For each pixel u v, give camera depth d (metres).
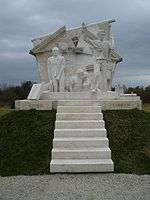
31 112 16.44
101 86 18.73
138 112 16.55
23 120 15.84
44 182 10.73
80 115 14.51
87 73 19.09
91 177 11.34
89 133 13.50
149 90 46.53
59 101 16.28
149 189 9.85
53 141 13.07
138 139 14.29
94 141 13.06
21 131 14.95
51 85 18.25
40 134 14.45
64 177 11.36
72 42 19.61
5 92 53.91
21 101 17.02
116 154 13.15
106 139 13.13
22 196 9.26
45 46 19.92
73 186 10.23
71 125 13.96
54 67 18.23
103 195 9.26
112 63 20.55
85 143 13.05
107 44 19.16
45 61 20.02
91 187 10.09
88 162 12.16
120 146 13.70
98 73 18.31
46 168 12.18
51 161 12.31
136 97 17.92
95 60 18.80
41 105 16.80
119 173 11.81
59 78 18.20
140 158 12.91
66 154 12.62
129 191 9.64
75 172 11.95
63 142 13.05
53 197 9.12
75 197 9.10
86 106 15.25
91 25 19.66
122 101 16.80
